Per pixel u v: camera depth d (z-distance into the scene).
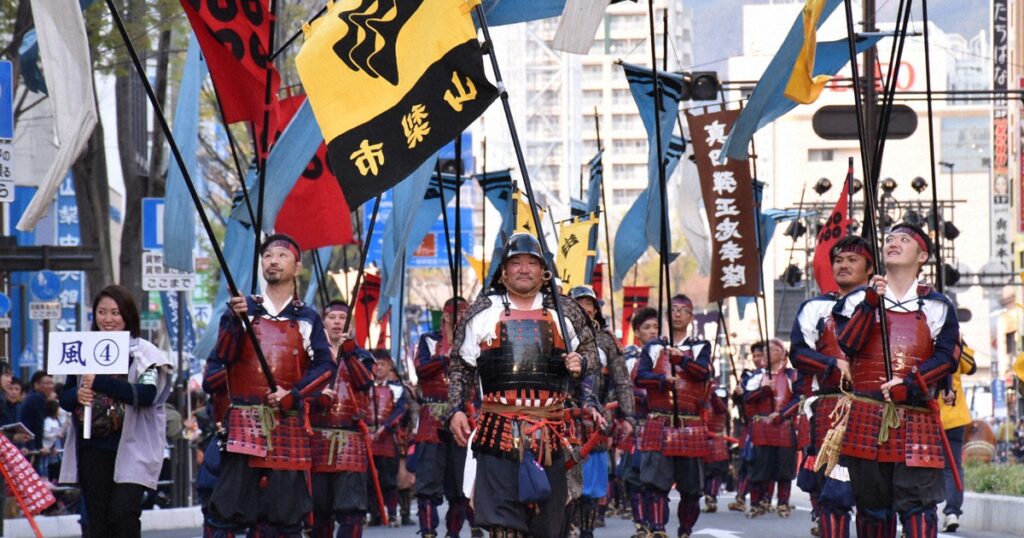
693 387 25.09
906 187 142.75
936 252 18.03
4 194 24.05
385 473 32.75
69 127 17.53
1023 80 81.75
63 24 17.55
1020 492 27.95
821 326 18.42
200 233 68.31
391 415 31.73
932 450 15.57
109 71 41.38
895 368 15.68
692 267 165.12
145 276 36.59
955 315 15.79
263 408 16.59
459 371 14.66
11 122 24.09
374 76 15.54
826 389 19.59
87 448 17.75
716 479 35.81
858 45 26.92
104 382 17.44
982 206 141.75
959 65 149.75
